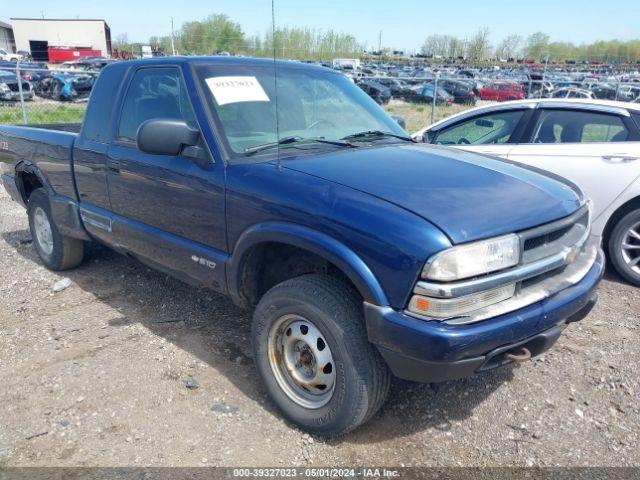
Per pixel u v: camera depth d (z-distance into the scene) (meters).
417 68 42.78
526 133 5.56
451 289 2.30
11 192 5.46
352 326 2.58
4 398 3.17
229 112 3.34
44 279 4.98
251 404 3.13
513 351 2.58
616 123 5.14
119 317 4.21
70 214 4.55
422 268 2.32
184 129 3.17
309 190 2.71
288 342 2.91
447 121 6.20
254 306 3.29
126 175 3.78
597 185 5.03
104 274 5.09
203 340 3.85
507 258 2.46
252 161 3.10
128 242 3.97
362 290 2.47
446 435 2.91
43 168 4.78
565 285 2.72
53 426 2.93
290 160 3.06
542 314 2.56
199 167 3.22
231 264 3.10
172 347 3.75
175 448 2.77
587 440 2.88
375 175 2.80
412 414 3.09
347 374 2.60
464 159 3.31
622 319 4.25
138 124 3.79
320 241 2.59
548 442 2.86
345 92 4.10
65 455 2.72
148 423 2.96
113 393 3.22
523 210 2.63
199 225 3.29
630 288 4.94
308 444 2.82
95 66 25.66
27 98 19.77
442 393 3.27
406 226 2.38
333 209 2.58
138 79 3.88
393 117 4.45
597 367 3.54
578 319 3.00
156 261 3.77
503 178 2.98
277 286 2.90
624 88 17.58
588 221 3.13
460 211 2.49
